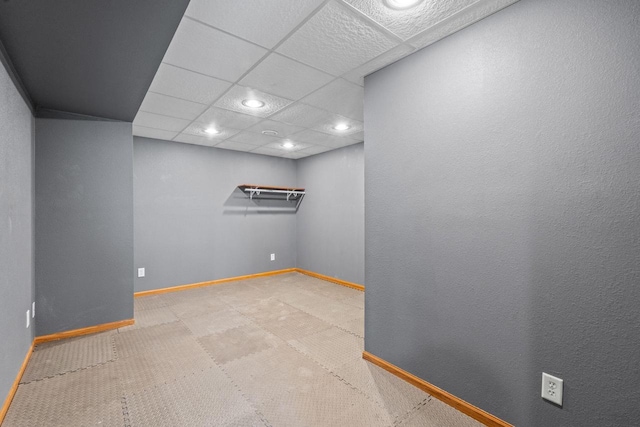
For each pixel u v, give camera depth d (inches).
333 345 99.1
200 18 60.2
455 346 66.6
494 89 59.2
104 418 62.7
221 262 186.1
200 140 165.2
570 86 49.6
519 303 56.2
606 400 46.5
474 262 63.0
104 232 110.7
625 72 44.3
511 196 57.1
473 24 62.4
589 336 48.1
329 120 127.3
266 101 105.5
